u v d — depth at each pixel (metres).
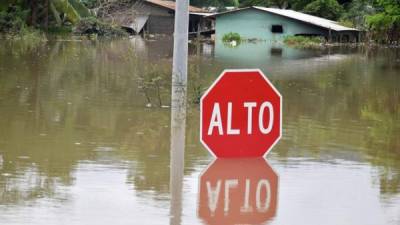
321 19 102.56
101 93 26.69
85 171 13.83
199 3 148.25
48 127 18.84
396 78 39.19
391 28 87.06
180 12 21.55
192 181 13.10
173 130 18.80
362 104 26.48
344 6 117.25
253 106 12.55
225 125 12.53
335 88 32.53
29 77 32.22
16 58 44.12
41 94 25.95
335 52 70.12
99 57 47.38
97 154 15.52
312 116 22.64
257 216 11.03
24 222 10.40
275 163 14.84
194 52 61.94
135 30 98.31
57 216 10.74
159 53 55.41
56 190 12.30
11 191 12.17
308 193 12.52
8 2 75.19
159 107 23.20
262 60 53.25
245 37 96.94
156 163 14.67
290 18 93.81
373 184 13.40
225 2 149.25
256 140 12.67
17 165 14.23
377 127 20.67
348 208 11.66
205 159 15.10
